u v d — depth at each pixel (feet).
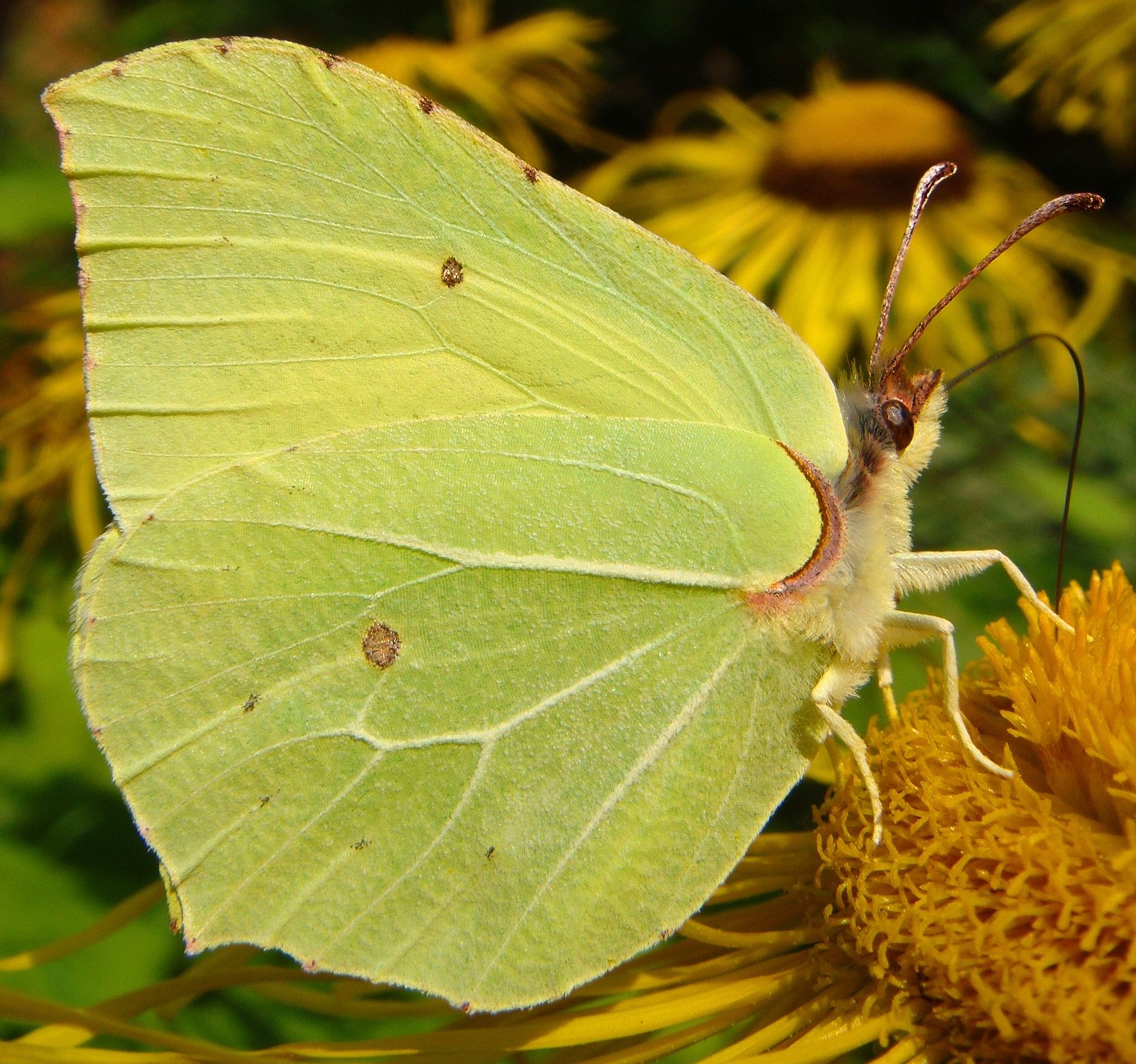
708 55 0.80
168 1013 0.39
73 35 1.06
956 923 0.37
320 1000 0.39
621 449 0.37
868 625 0.37
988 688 0.38
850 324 0.54
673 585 0.37
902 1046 0.37
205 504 0.37
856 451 0.38
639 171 0.68
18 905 0.45
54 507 0.51
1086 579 0.48
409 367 0.38
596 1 0.77
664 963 0.39
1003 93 0.66
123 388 0.38
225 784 0.37
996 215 0.58
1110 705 0.37
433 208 0.38
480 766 0.37
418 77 0.64
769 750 0.37
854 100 0.59
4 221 0.55
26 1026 0.43
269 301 0.38
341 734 0.37
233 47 0.37
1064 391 0.52
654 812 0.37
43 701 0.48
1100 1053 0.36
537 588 0.37
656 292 0.38
